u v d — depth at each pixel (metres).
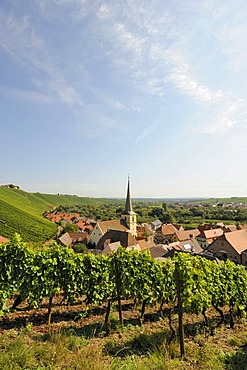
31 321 8.25
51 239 62.19
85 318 8.93
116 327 8.12
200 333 8.14
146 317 9.66
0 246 9.29
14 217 67.31
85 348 5.71
